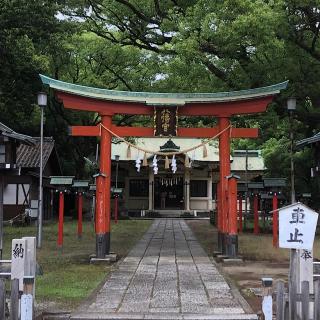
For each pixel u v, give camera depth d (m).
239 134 14.91
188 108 14.92
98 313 7.73
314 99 21.23
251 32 15.34
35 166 28.25
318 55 19.81
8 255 14.27
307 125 22.78
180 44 16.33
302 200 22.59
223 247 14.69
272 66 17.75
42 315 7.68
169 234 23.39
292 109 17.39
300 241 6.89
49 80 14.11
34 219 27.98
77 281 10.62
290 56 18.89
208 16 15.59
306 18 19.05
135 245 18.27
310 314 6.33
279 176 24.69
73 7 24.44
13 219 27.30
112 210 38.84
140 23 23.38
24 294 6.18
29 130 32.41
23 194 29.58
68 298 8.89
